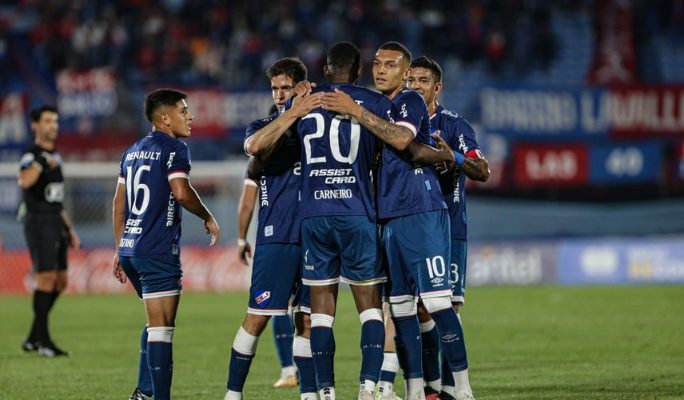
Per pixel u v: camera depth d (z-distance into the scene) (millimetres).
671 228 78750
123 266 25391
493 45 92375
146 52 90062
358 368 35281
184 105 25781
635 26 95500
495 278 73500
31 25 98438
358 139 24016
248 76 88938
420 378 24781
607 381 31078
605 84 79125
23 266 70500
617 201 78938
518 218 78750
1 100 78500
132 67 90062
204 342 43469
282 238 24844
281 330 31438
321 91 24281
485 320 50469
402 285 24812
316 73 89812
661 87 78750
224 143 79500
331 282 24406
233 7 95500
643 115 78812
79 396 29766
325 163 24000
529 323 48969
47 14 93250
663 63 94812
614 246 73312
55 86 87500
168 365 24766
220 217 73875
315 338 24141
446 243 24906
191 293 69812
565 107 79125
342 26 94375
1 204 72875
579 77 93938
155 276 24750
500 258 73625
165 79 88625
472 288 71000
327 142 23953
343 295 67188
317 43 92062
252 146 23875
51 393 30359
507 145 78750
